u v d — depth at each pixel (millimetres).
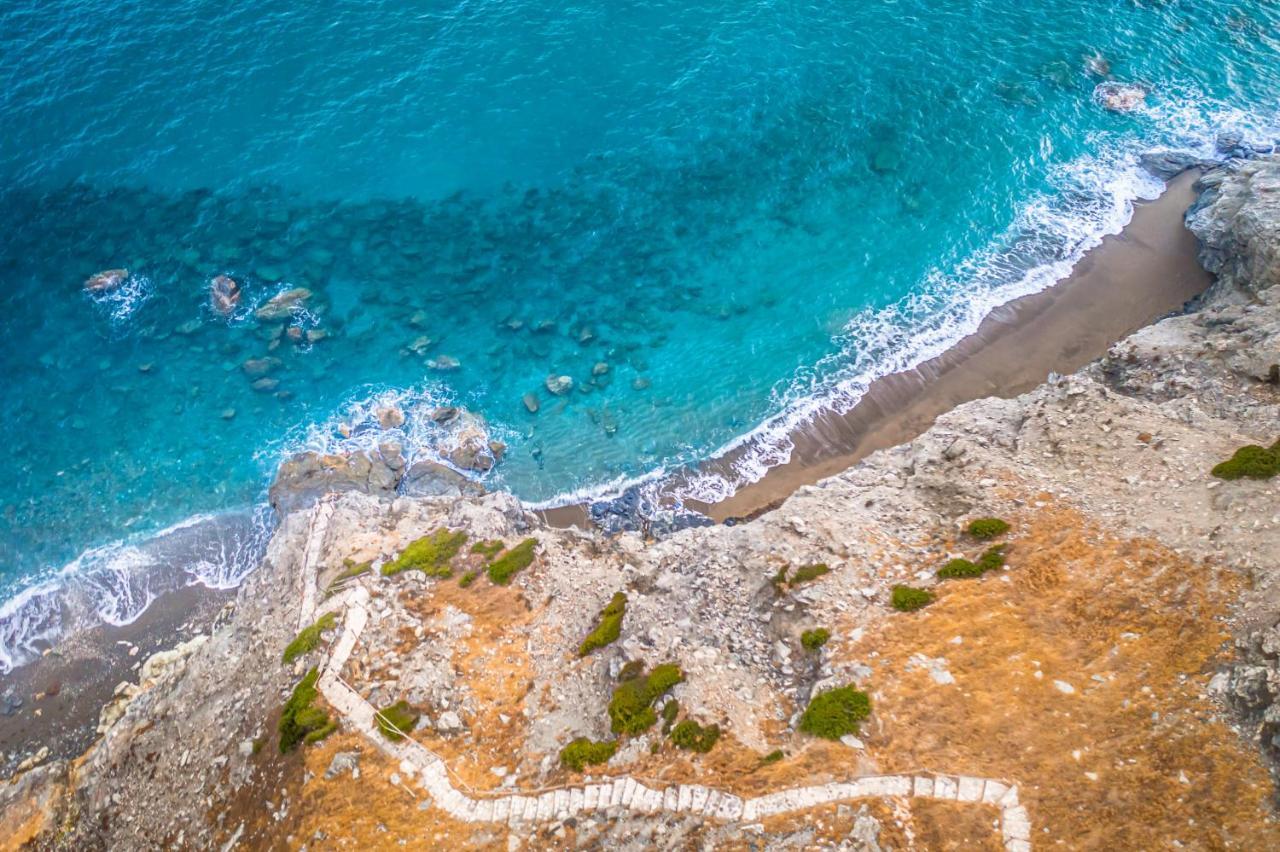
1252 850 23859
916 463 39219
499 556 38219
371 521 41969
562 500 46312
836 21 67562
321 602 37000
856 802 26672
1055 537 33094
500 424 49281
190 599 44250
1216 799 24984
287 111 62156
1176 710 27188
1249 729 26188
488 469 47750
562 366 51281
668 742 29531
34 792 36625
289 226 57375
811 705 29344
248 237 56938
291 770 31234
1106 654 29156
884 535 35594
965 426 40906
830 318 52312
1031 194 57250
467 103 62594
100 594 44656
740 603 34375
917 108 62250
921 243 55344
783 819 26719
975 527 34219
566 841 27953
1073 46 65562
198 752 34125
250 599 40281
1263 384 38000
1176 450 35312
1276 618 28156
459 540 39250
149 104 62312
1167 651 28781
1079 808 25578
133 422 50094
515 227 57219
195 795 32938
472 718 32125
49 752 39500
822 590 33406
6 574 45531
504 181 59281
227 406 50469
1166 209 55062
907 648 30484
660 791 28281
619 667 32625
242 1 68375
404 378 51125
